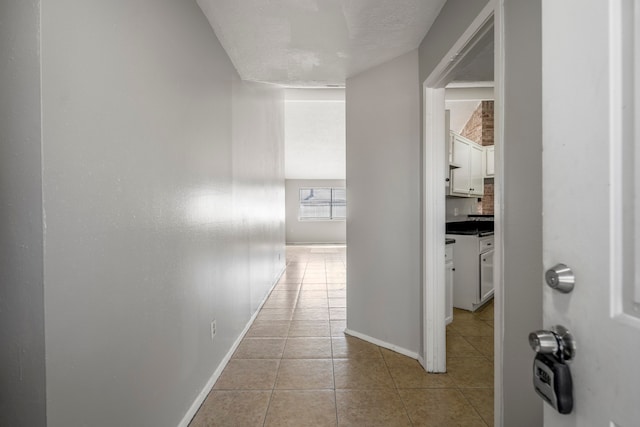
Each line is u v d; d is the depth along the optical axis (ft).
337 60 8.13
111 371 3.50
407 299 7.77
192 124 5.68
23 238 2.66
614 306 1.47
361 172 8.84
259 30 6.85
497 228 4.14
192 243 5.64
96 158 3.25
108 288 3.44
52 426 2.75
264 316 10.86
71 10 2.93
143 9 4.13
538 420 3.54
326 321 10.34
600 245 1.53
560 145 1.78
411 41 7.25
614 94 1.48
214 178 6.78
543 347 1.73
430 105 6.96
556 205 1.81
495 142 4.17
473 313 11.10
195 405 5.69
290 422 5.45
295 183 33.14
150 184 4.29
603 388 1.50
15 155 2.65
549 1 1.86
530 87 3.60
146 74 4.20
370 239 8.61
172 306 4.91
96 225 3.26
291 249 28.84
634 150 1.41
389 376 6.89
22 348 2.69
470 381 6.69
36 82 2.61
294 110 19.48
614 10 1.49
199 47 6.04
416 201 7.50
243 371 7.13
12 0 2.64
